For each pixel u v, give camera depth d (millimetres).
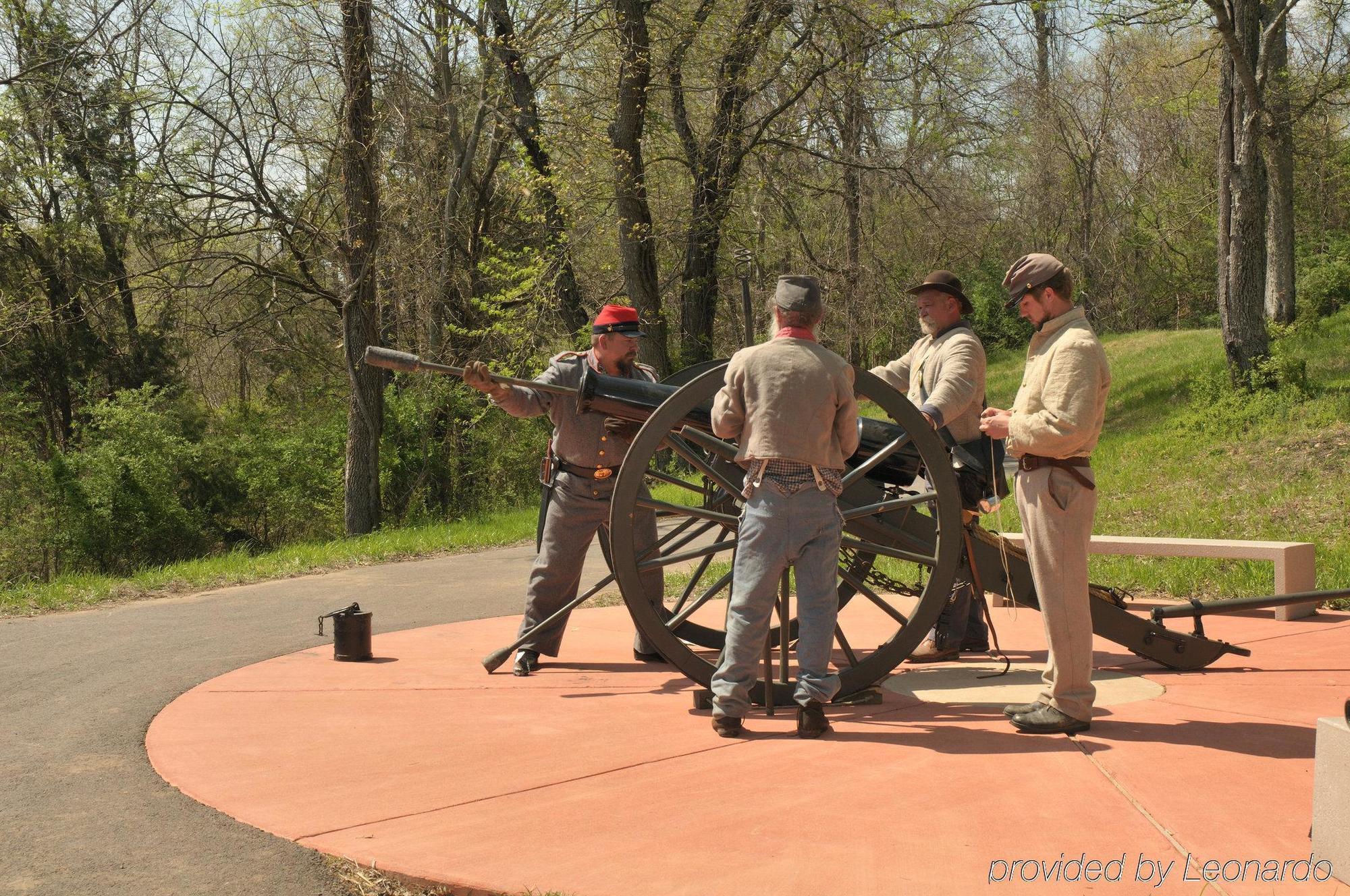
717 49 18547
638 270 18625
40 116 23375
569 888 2627
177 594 9422
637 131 18531
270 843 3047
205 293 26656
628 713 4410
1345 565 7598
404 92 19766
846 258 21922
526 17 19734
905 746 3830
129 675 5559
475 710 4496
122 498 22359
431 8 20703
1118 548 7254
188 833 3150
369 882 2773
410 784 3500
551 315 20562
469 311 22875
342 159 18812
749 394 3996
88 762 3930
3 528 21969
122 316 28000
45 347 26578
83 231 25656
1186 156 38594
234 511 24172
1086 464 3879
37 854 3023
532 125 20484
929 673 5184
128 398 23375
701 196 20125
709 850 2848
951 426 5066
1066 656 3898
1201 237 39406
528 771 3598
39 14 22938
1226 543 6844
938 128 20625
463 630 6801
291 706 4676
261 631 6977
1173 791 3242
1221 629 6164
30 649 6484
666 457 15023
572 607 5238
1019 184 36812
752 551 3977
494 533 14797
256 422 27766
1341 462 12125
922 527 4910
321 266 23672
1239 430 14805
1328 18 17078
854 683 4496
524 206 21016
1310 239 34250
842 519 4188
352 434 18969
